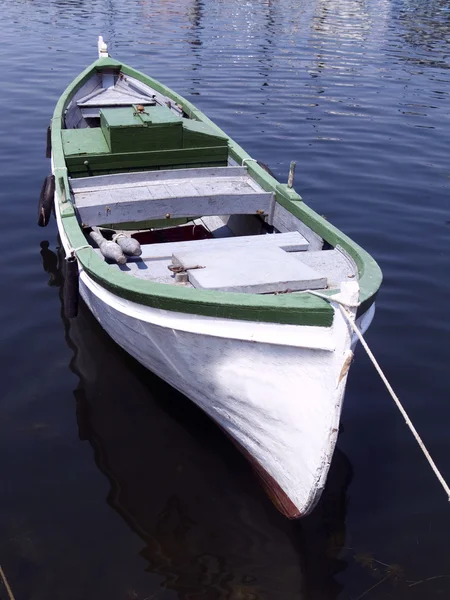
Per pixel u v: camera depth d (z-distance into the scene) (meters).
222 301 3.99
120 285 4.61
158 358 4.99
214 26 25.02
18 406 5.45
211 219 7.94
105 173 7.05
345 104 14.78
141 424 5.36
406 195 9.88
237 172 7.04
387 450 5.10
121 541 4.28
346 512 4.56
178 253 4.98
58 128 7.86
